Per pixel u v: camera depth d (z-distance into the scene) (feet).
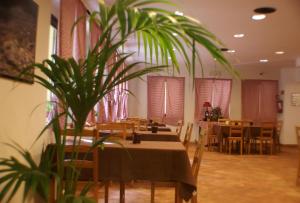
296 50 24.45
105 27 5.32
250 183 15.85
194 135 34.19
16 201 6.84
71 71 5.28
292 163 22.21
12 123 7.18
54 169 6.05
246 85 35.42
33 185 4.60
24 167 4.96
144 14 4.66
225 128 26.86
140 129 18.10
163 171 8.72
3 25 6.56
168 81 34.65
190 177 8.59
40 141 8.85
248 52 25.38
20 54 7.31
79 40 12.79
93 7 14.10
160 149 8.82
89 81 5.21
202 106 34.50
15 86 7.26
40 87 8.79
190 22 4.68
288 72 34.32
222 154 26.12
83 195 5.67
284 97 34.30
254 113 35.45
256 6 14.43
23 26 7.44
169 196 12.91
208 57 28.68
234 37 20.33
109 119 19.07
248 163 21.85
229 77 35.06
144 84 34.71
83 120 5.49
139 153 8.79
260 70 35.29
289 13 15.33
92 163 7.68
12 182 4.72
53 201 6.09
